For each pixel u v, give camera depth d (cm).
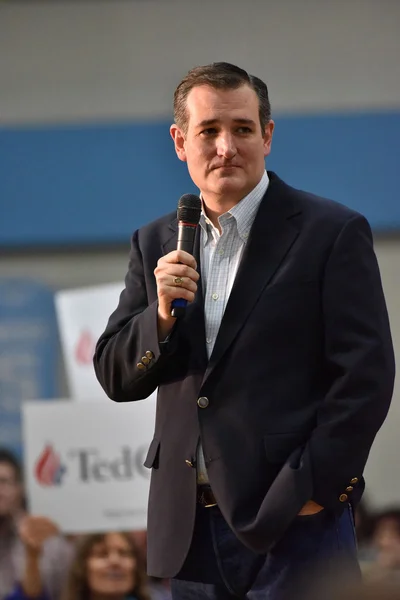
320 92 2536
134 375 777
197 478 754
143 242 847
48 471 1642
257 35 2559
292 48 2552
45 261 2525
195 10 2573
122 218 2502
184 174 2508
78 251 2525
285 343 747
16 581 1912
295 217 784
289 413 738
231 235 791
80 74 2575
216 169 777
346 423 722
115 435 1636
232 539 750
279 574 734
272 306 750
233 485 729
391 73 2541
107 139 2520
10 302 2495
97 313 1680
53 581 1764
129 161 2516
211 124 779
